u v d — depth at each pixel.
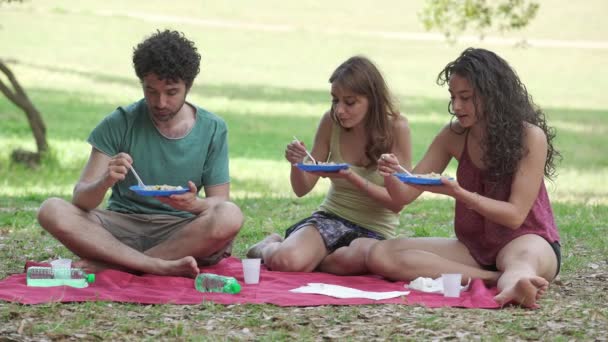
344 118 11.25
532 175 10.27
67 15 74.25
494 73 10.34
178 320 8.70
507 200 10.55
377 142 11.33
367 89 11.17
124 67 58.84
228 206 10.95
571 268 12.09
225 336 8.19
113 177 10.25
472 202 10.08
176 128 11.34
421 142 41.12
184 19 80.69
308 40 75.50
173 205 10.48
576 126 47.31
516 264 10.05
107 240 10.70
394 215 11.95
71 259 11.48
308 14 87.31
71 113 43.50
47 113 42.81
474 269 10.48
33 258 12.34
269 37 75.75
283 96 54.31
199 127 11.44
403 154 11.48
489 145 10.35
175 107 10.69
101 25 71.88
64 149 33.00
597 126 47.56
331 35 78.06
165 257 10.96
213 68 62.44
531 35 80.50
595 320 8.94
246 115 47.53
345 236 11.45
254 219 16.75
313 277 10.91
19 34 65.75
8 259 12.20
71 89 50.00
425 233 15.49
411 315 9.00
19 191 22.89
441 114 50.28
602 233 15.42
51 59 58.81
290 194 23.81
